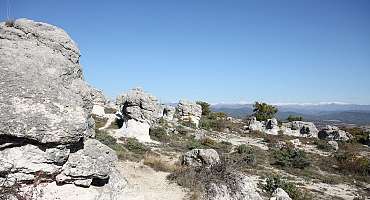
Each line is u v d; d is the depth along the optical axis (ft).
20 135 32.04
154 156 84.69
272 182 82.28
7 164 32.19
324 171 126.52
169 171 65.82
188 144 123.85
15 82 34.04
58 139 33.83
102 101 168.25
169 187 56.39
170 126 159.94
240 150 134.31
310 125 230.48
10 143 32.63
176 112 198.90
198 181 58.08
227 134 190.08
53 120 33.83
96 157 39.29
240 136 189.98
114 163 46.14
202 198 53.78
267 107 270.26
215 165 61.87
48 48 42.96
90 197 38.19
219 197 55.57
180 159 76.02
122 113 128.77
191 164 68.59
